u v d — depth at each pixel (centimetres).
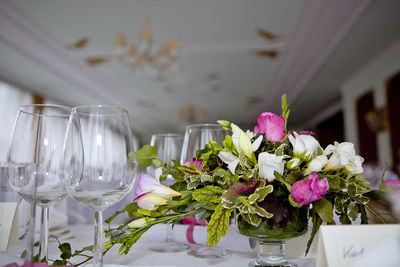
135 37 474
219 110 963
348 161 54
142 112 998
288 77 632
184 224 96
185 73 645
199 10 405
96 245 52
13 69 559
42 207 61
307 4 380
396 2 361
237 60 571
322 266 49
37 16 411
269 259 59
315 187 50
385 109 521
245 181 58
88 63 571
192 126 71
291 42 485
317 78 633
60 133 60
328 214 54
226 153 59
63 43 490
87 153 51
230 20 430
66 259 61
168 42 495
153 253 73
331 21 407
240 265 63
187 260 67
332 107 844
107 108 53
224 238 76
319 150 58
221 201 55
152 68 517
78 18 421
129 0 382
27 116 58
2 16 395
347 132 679
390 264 46
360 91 611
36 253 59
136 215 59
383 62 520
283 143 59
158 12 410
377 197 58
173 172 65
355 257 48
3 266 46
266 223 56
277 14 411
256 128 64
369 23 412
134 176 55
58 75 593
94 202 51
